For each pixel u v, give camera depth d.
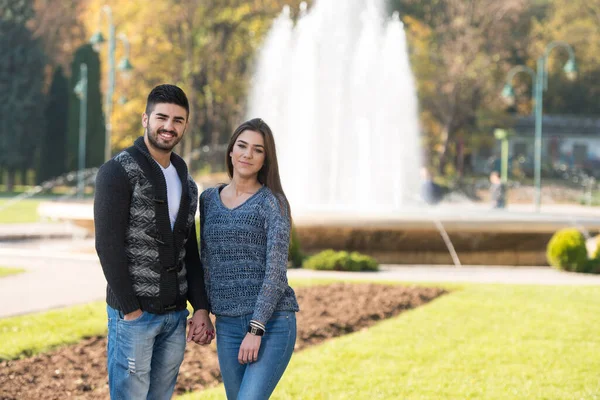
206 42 40.78
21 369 5.66
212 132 45.19
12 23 50.22
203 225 3.68
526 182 47.78
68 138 47.44
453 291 9.79
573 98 57.97
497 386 5.43
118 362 3.43
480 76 43.97
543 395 5.21
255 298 3.55
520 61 54.53
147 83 42.56
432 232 13.48
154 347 3.56
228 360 3.58
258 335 3.43
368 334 7.16
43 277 10.48
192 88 42.09
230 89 41.81
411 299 9.06
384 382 5.52
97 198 3.31
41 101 50.03
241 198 3.66
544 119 55.00
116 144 45.22
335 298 8.90
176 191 3.54
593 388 5.38
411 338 6.99
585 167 53.34
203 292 3.65
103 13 43.28
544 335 7.17
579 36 53.91
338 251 13.73
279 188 3.67
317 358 6.23
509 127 48.00
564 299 9.20
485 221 13.40
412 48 44.12
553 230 13.70
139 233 3.37
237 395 3.60
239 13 39.59
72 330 6.90
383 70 24.19
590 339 7.04
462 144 48.62
